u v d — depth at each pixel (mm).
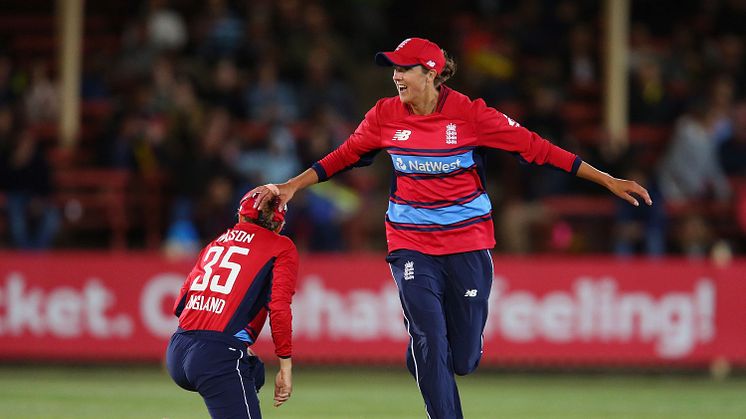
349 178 56906
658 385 43219
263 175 53656
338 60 64938
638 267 44562
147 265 44875
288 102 58750
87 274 45000
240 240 21297
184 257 44875
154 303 44875
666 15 72000
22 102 61781
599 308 44438
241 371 20469
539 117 57125
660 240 51344
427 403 22844
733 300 44719
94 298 44906
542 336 44344
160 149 55562
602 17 68750
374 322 44531
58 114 61938
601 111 64188
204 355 20312
